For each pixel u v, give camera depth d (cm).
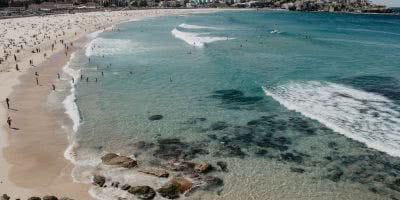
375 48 6675
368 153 2478
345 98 3562
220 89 3925
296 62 5266
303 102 3466
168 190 1984
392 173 2241
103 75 4547
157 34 8738
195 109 3325
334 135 2748
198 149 2547
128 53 6025
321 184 2128
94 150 2500
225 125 2961
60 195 1945
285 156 2447
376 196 2027
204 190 2030
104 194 1958
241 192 2025
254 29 10119
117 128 2884
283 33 9056
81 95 3722
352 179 2181
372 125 2911
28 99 3553
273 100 3538
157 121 3036
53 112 3216
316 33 9362
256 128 2900
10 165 2258
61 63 5225
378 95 3631
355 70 4725
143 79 4356
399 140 2648
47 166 2259
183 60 5438
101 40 7569
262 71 4709
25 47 6469
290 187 2091
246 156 2447
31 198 1862
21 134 2727
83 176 2145
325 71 4672
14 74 4516
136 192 1956
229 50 6325
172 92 3838
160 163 2336
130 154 2456
